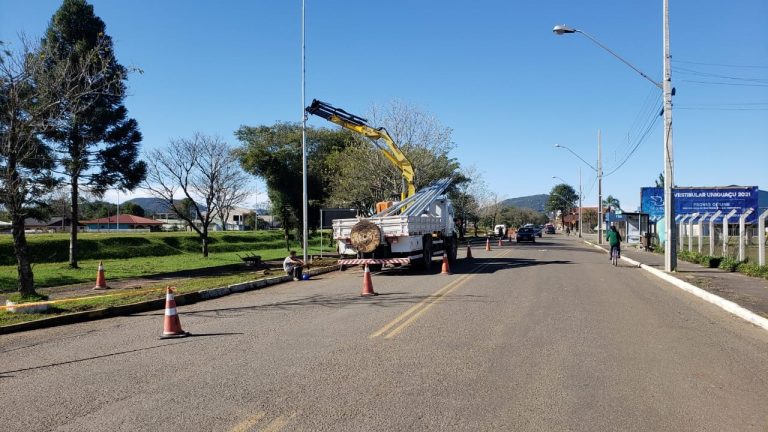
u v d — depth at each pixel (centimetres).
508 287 1533
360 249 1964
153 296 1369
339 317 1056
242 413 522
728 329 945
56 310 1173
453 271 2081
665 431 478
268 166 4112
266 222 11594
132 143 2469
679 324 987
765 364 705
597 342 825
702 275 1805
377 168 3988
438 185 2514
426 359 719
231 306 1277
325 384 611
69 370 704
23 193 1380
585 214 12962
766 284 1527
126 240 3547
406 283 1670
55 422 509
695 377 643
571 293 1407
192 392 590
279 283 1827
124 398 575
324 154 4953
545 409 530
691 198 2583
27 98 1313
